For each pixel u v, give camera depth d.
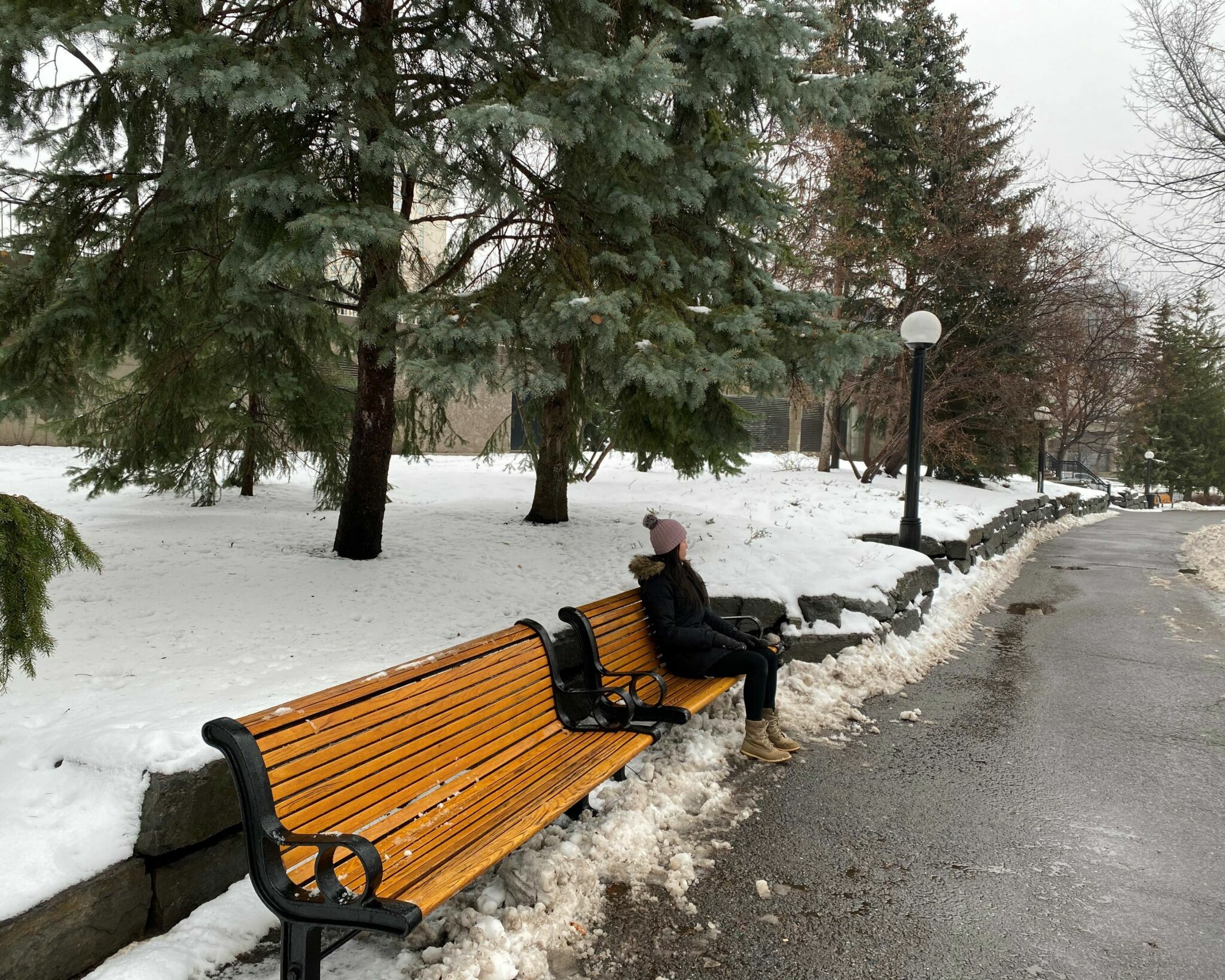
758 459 25.28
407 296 5.22
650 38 6.60
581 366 8.35
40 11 4.32
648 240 5.98
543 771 3.30
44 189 5.50
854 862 3.38
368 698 2.73
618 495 12.59
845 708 5.37
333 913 2.12
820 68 13.51
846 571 7.14
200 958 2.49
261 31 5.66
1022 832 3.69
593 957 2.71
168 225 5.73
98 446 8.80
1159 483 44.66
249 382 8.71
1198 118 12.85
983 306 19.11
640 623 4.88
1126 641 7.78
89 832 2.50
